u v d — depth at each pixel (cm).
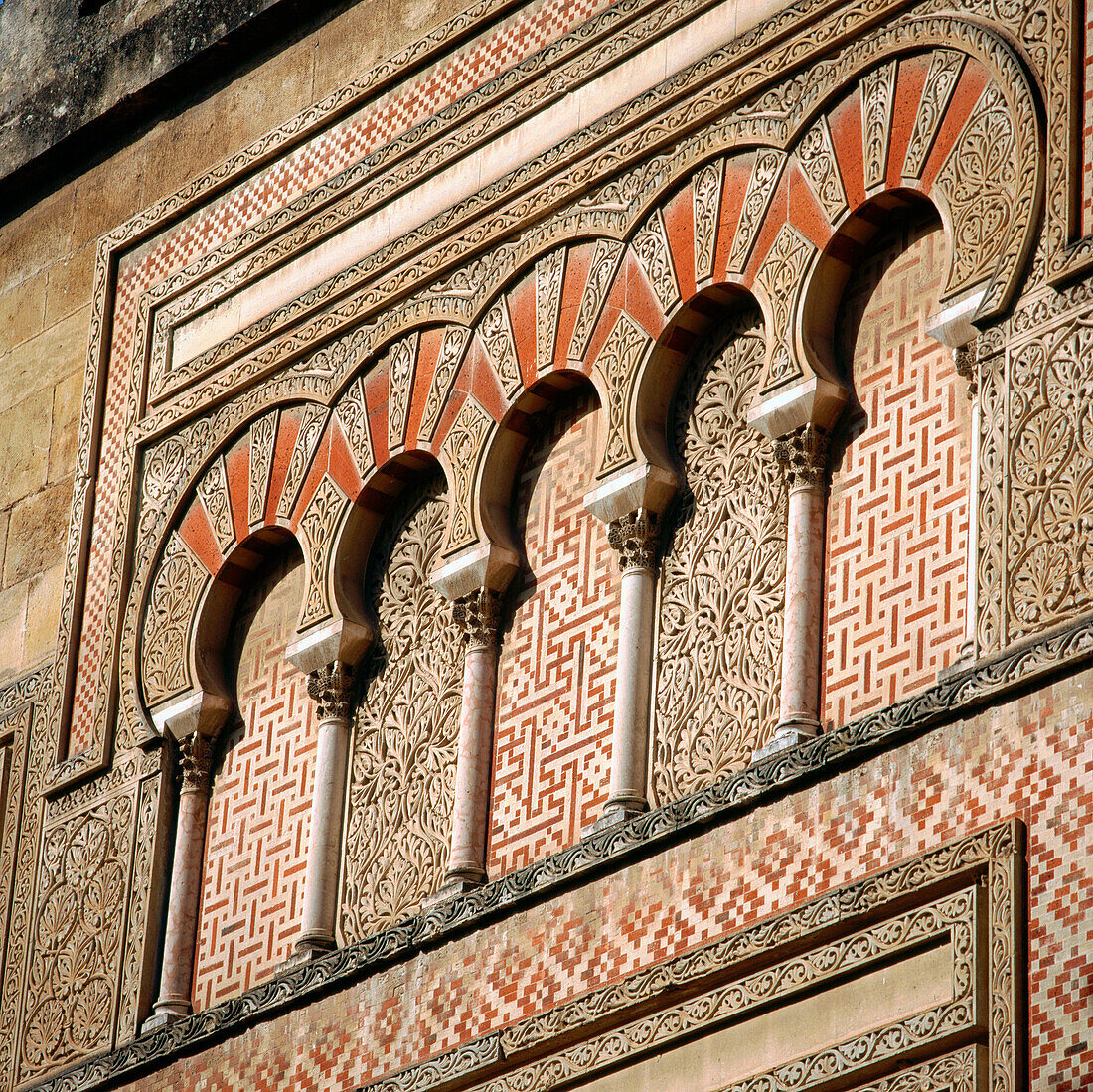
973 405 1552
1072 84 1548
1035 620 1460
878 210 1644
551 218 1830
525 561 1795
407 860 1786
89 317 2195
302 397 1959
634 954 1589
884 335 1633
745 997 1516
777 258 1675
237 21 2128
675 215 1750
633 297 1755
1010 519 1488
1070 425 1481
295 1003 1786
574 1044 1599
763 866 1540
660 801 1641
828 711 1578
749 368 1702
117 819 1988
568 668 1738
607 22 1845
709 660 1652
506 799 1739
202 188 2117
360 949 1755
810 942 1497
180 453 2050
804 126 1688
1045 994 1383
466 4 1977
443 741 1802
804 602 1602
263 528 1959
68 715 2061
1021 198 1545
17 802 2072
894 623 1566
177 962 1909
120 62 2233
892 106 1642
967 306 1555
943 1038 1413
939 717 1477
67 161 2281
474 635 1786
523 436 1823
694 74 1764
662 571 1702
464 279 1878
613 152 1798
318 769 1850
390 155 1966
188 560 2009
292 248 2014
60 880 2011
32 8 2355
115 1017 1919
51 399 2202
